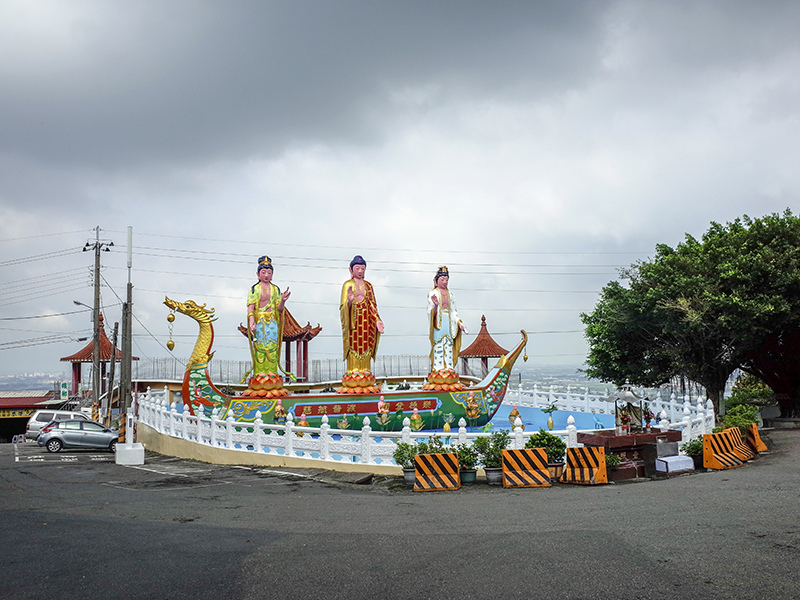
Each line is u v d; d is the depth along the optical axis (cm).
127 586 860
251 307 2969
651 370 3741
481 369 4950
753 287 3331
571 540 1067
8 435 6291
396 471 2025
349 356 3064
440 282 3253
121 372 3017
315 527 1241
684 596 791
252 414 2867
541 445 1892
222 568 937
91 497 1672
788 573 865
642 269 3656
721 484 1628
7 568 943
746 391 4456
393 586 855
